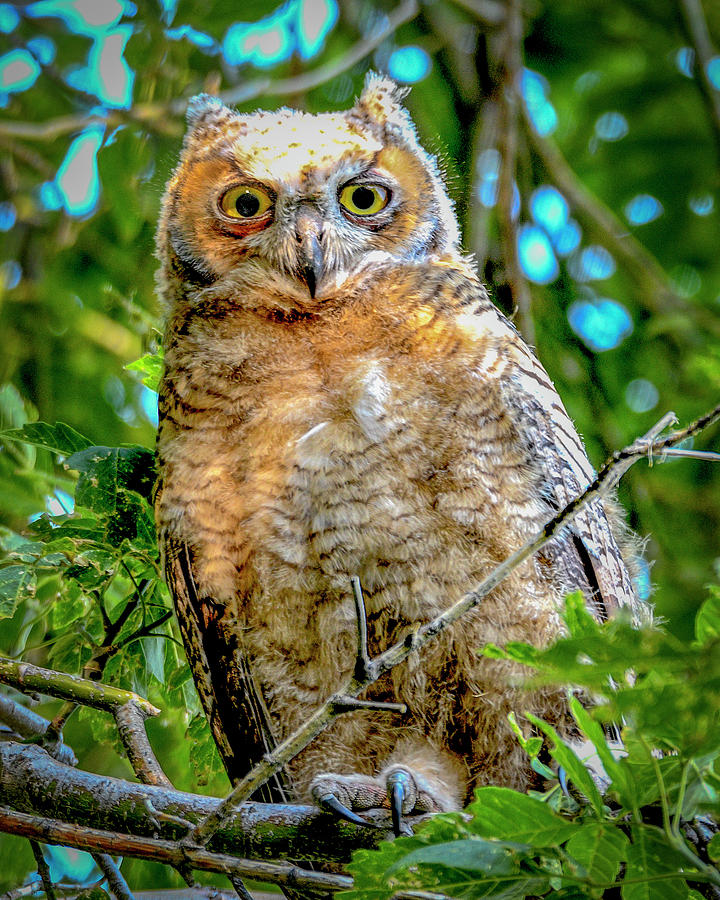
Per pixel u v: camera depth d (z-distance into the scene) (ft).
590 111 44.39
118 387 39.86
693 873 15.31
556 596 25.38
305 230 28.86
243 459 26.16
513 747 25.96
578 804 18.04
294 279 28.07
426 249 30.42
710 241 43.78
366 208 30.17
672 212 43.96
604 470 17.74
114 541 26.37
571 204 38.99
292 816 22.04
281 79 40.57
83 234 40.22
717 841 15.99
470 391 25.79
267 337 27.37
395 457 25.25
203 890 25.44
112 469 26.94
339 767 26.68
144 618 27.25
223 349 27.37
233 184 30.45
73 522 26.50
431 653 25.46
